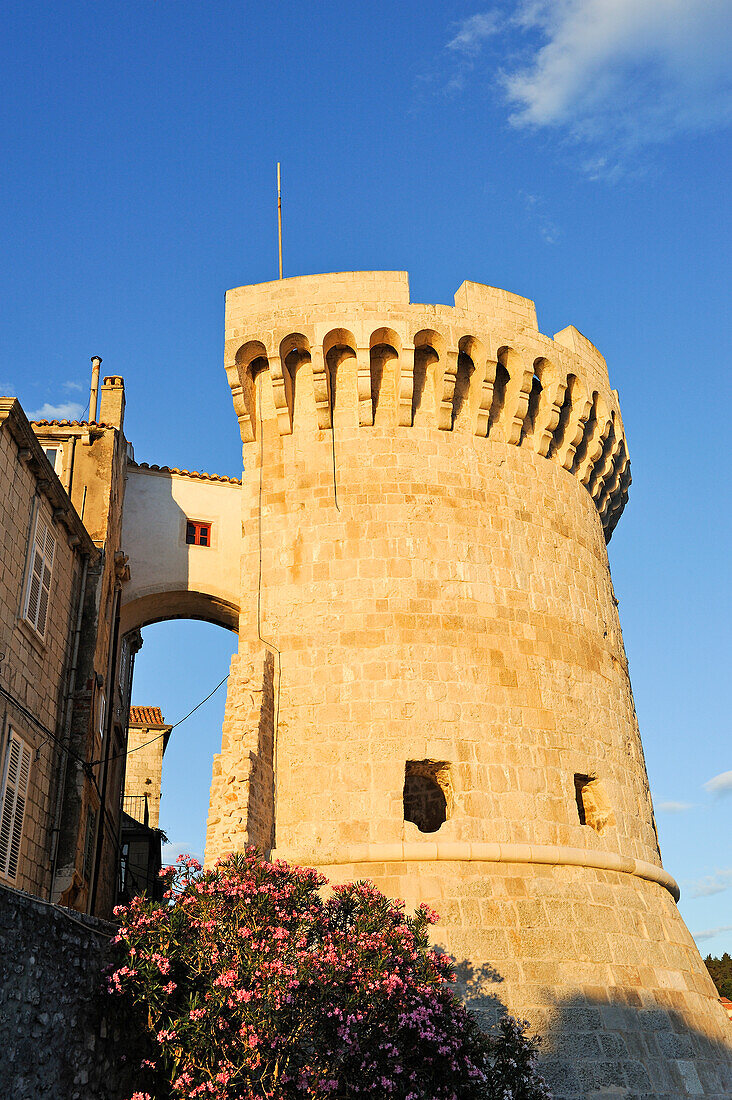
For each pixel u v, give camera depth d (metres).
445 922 19.16
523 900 19.86
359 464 23.62
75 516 21.86
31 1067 10.97
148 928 13.72
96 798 23.12
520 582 23.52
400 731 20.97
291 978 13.33
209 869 16.92
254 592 22.86
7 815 17.62
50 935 11.91
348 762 20.78
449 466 23.98
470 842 20.16
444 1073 14.52
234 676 21.48
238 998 13.04
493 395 24.81
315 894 16.23
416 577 22.56
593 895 20.69
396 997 14.38
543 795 21.28
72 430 24.98
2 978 10.63
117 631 26.30
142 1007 13.41
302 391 24.67
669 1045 19.34
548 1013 18.56
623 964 19.95
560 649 23.33
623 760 23.55
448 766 21.02
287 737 21.23
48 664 20.67
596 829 22.41
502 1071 15.73
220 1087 12.46
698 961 22.30
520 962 19.02
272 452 24.22
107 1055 12.74
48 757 20.39
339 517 23.12
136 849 35.88
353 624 22.03
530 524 24.42
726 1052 20.66
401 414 24.00
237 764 19.84
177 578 27.28
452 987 18.44
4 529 18.27
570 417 26.39
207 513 28.27
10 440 18.61
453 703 21.42
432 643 21.92
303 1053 13.47
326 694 21.47
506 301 25.61
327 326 24.12
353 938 15.09
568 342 26.92
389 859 19.84
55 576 21.28
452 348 24.17
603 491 28.28
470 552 23.20
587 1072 18.12
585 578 25.16
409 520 23.11
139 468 28.28
